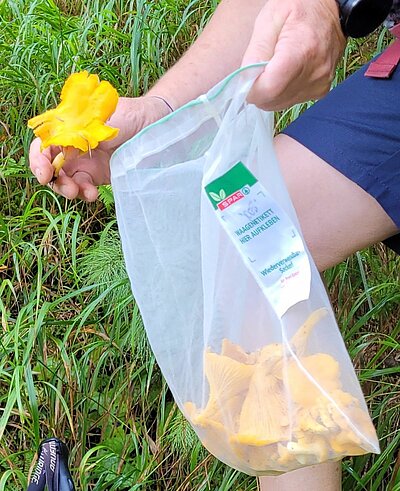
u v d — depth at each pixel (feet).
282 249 2.04
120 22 6.25
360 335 4.14
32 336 3.72
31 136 5.24
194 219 2.09
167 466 3.74
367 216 2.47
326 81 2.40
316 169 2.43
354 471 3.47
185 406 2.25
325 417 2.05
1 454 3.74
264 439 2.09
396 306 4.15
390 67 2.46
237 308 2.10
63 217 4.40
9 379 4.08
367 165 2.40
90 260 4.31
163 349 2.22
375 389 3.90
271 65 2.06
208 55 3.01
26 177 5.03
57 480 3.02
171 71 3.00
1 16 6.28
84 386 3.85
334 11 2.37
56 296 4.40
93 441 4.08
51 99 5.52
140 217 2.10
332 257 2.55
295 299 2.04
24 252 4.60
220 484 3.58
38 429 3.56
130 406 3.93
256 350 2.12
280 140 2.53
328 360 2.09
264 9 2.34
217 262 2.07
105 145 2.71
